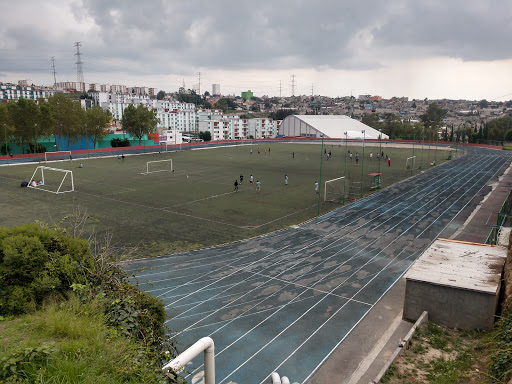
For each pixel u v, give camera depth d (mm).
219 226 29016
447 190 44594
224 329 14891
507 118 139125
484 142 110000
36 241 8133
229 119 158750
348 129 135000
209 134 140750
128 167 61531
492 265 15656
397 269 21000
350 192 43156
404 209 35156
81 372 5012
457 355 11281
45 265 7941
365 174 56531
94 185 45281
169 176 52719
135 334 7211
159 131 123750
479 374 9852
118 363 5445
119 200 37469
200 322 15359
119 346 5961
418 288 14438
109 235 26297
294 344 13969
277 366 12703
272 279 19516
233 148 99812
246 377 12133
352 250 23938
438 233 27750
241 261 21922
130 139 100312
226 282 19109
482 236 27000
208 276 19797
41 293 7758
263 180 50250
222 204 36375
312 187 45625
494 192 43219
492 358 10156
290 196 40406
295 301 17234
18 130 69062
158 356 7184
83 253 8938
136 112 88312
